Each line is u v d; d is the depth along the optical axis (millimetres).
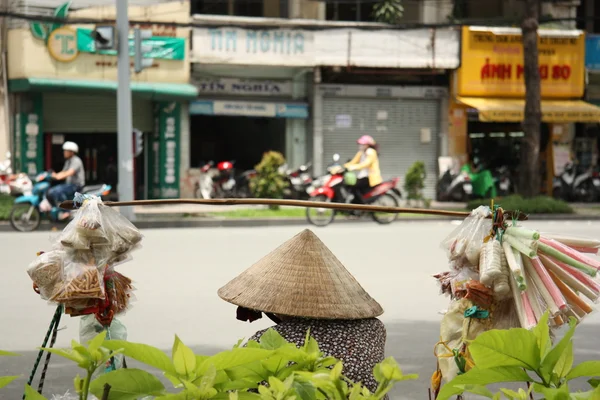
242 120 22938
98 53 20078
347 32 22391
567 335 1945
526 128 21281
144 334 7402
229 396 1879
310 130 22891
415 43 22953
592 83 25250
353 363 2852
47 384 5945
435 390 4367
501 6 24359
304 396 2008
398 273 10922
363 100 23266
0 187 18047
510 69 23578
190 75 21531
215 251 12930
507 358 1945
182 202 3670
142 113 21438
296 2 22453
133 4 20562
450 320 4328
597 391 1855
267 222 17984
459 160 23922
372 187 18422
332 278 2994
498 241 3920
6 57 19547
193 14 21812
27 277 10422
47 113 20188
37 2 19484
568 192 24500
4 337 7332
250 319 3518
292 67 22547
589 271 3770
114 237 4367
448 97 23797
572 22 24703
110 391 1955
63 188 16344
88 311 4367
